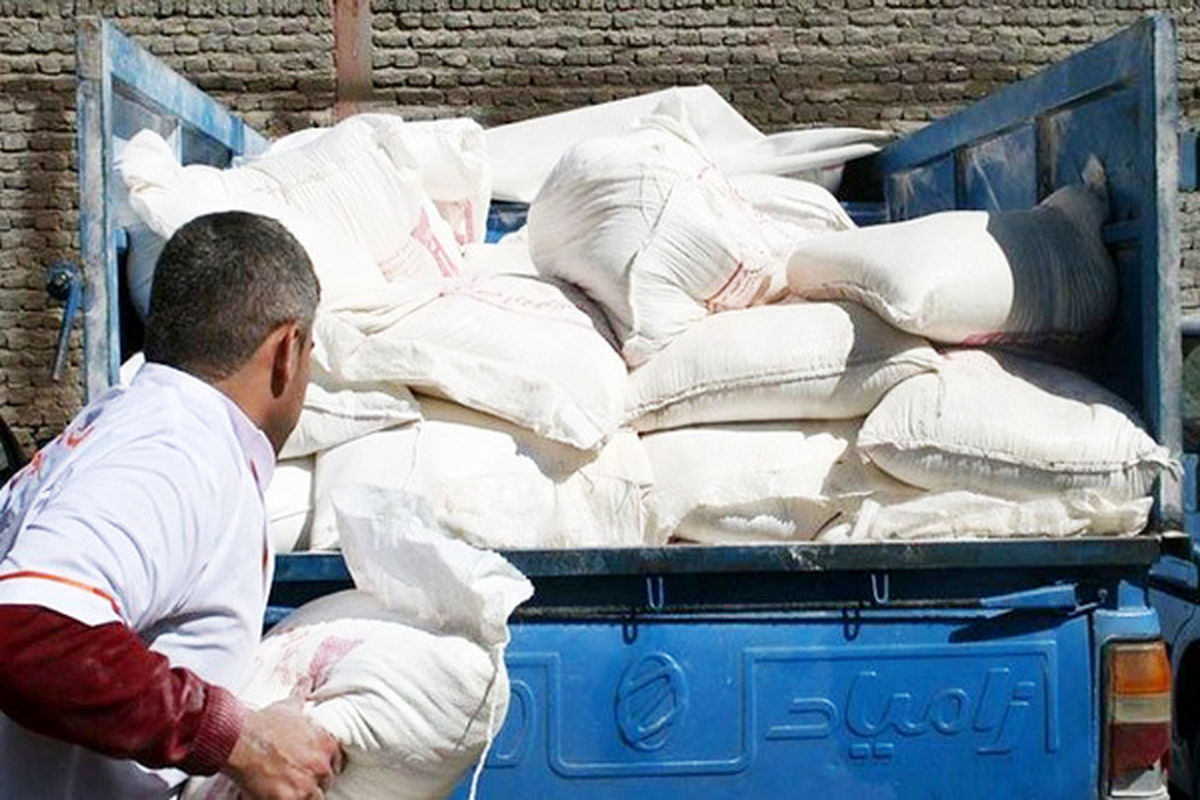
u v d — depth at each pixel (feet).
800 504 9.53
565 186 10.52
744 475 9.57
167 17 31.55
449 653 6.59
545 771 8.88
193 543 6.11
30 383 31.65
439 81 31.81
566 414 9.36
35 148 31.50
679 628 8.95
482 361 9.49
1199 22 32.14
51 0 31.32
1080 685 9.19
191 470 6.14
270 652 6.95
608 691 8.91
